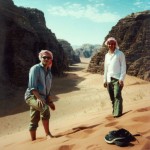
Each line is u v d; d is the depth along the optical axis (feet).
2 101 98.84
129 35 200.75
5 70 131.03
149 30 195.00
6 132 54.85
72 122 33.42
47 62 19.79
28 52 149.28
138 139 14.29
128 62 188.24
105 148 13.60
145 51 188.34
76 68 315.37
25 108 87.81
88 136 16.72
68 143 15.85
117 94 23.34
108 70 24.49
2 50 133.69
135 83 159.22
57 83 175.42
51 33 256.52
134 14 210.38
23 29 148.87
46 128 19.54
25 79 136.46
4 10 144.25
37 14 260.83
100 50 222.07
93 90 140.67
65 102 94.94
